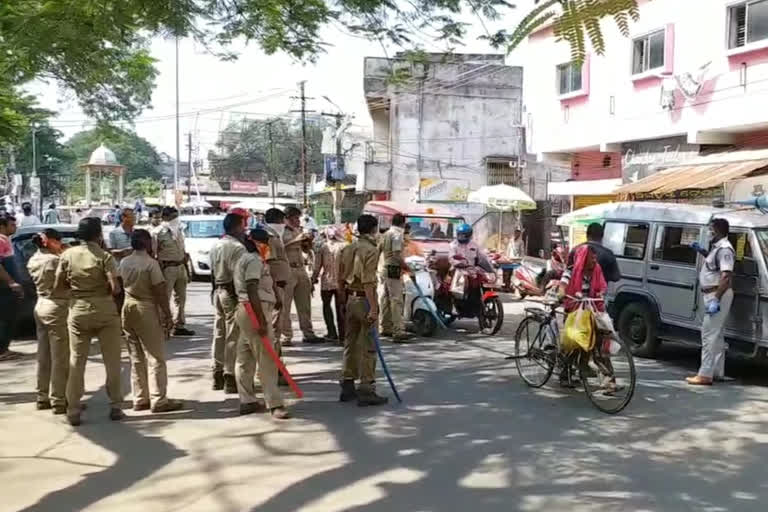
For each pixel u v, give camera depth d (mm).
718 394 7012
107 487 4418
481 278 10656
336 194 36781
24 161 55062
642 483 4520
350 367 6637
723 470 4781
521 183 27219
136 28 4699
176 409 6316
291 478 4574
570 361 6727
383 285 10273
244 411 6160
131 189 73125
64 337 6109
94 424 5848
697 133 13898
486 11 3527
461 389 7145
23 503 4152
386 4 5367
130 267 6121
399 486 4434
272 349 6055
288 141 67312
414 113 29594
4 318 8469
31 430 5676
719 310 7340
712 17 13492
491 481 4535
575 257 6793
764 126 13031
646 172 15320
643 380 7668
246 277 5941
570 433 5625
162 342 6258
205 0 5410
